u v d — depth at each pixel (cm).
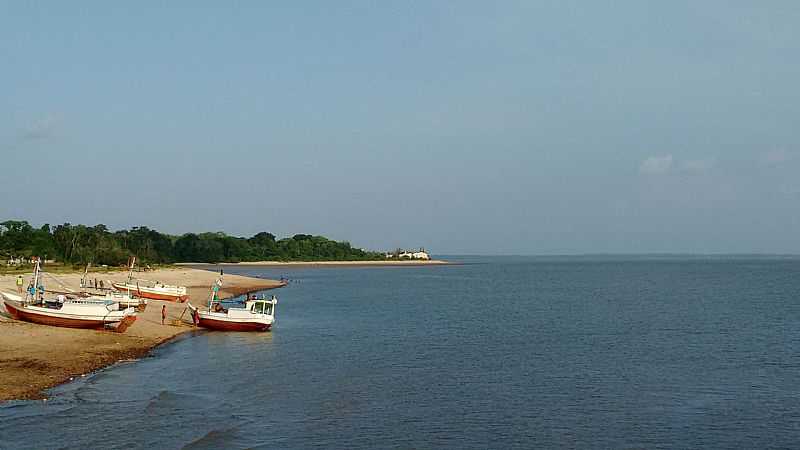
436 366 4266
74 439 2514
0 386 3209
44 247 12838
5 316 4956
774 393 3550
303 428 2838
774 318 7275
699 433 2859
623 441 2748
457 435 2795
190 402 3158
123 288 7925
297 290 12475
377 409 3169
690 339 5600
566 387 3678
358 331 6053
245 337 5491
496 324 6706
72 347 4253
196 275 14388
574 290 12762
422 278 18338
